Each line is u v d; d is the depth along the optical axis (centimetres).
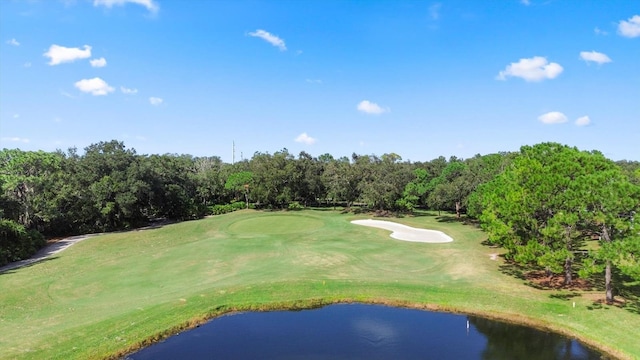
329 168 7438
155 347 2023
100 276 3169
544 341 2086
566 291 2666
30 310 2434
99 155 6212
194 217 7106
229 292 2705
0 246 3847
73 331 2086
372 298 2664
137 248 4259
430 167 8262
